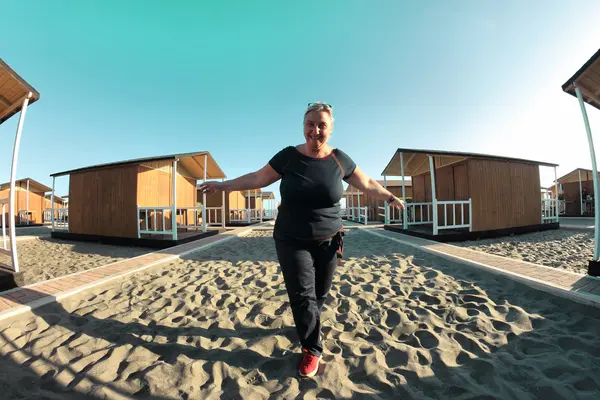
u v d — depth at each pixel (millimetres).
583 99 4129
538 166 9625
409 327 2506
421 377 1830
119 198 8438
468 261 4434
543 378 1765
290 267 1758
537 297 3084
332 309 2990
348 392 1699
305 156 1800
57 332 2482
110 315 2855
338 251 1900
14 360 2031
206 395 1698
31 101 3984
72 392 1713
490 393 1660
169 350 2193
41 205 20375
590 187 18828
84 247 7930
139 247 7758
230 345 2264
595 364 1886
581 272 4188
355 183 2047
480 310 2828
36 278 4566
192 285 3842
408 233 8844
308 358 1821
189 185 12203
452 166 9430
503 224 8344
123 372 1917
